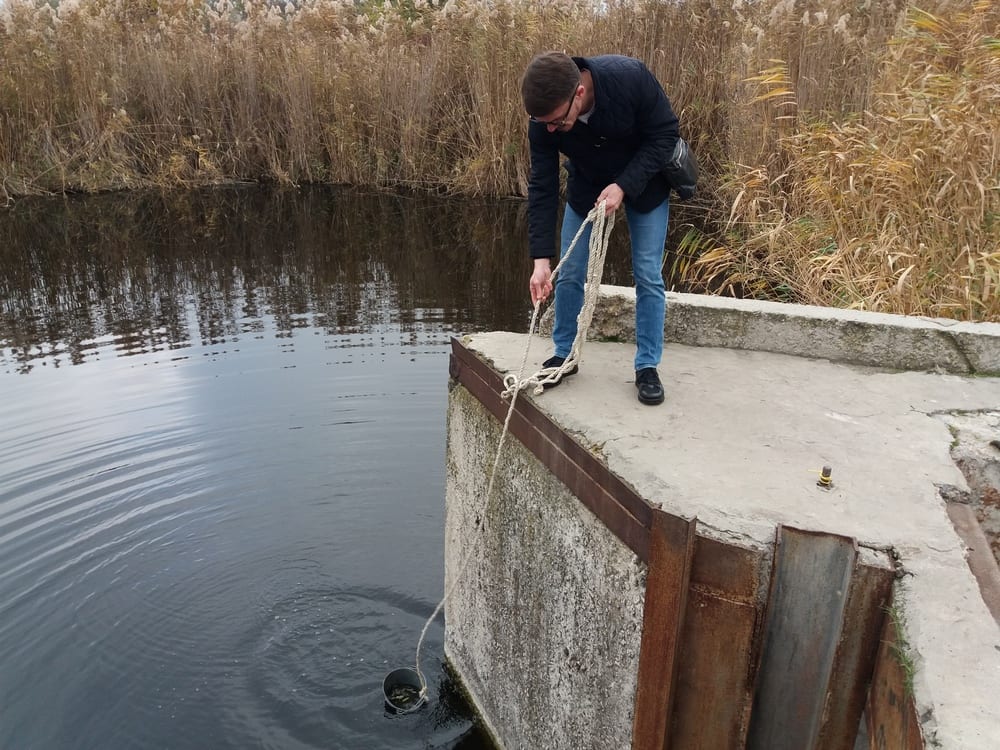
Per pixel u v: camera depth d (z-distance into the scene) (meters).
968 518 2.25
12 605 4.14
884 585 1.97
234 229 12.48
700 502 2.21
